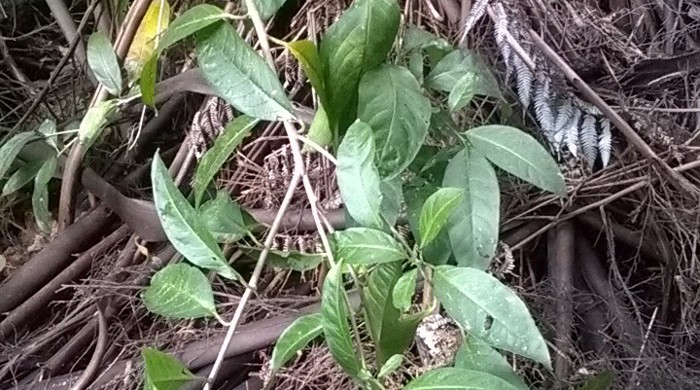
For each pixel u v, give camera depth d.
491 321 0.83
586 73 1.25
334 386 1.12
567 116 1.21
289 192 0.94
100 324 1.17
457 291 0.83
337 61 0.94
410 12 1.24
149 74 0.95
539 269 1.25
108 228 1.33
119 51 1.23
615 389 1.11
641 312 1.22
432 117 1.03
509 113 1.20
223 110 1.24
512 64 1.21
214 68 0.94
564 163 1.22
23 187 1.44
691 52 1.23
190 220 0.89
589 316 1.19
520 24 1.21
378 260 0.85
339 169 0.86
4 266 1.37
